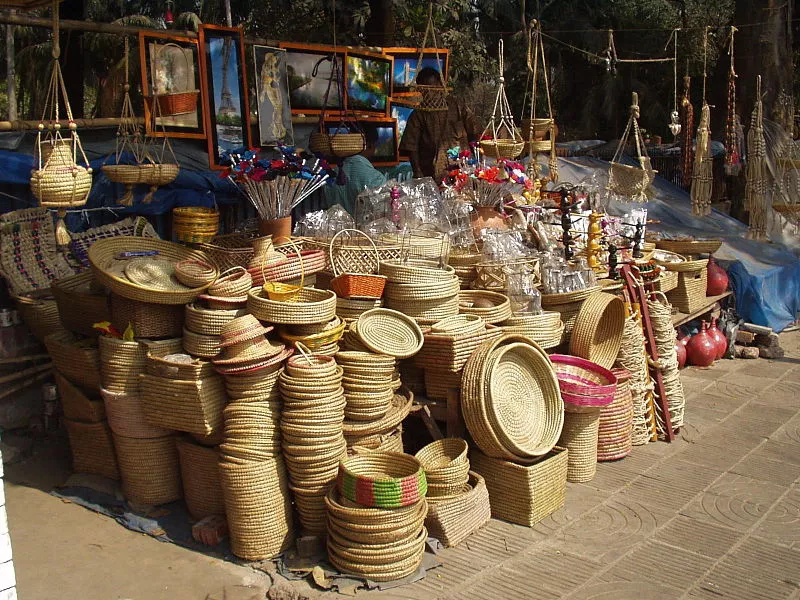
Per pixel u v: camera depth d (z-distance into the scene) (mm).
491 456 4254
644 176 6531
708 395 6453
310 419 3762
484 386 4164
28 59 13188
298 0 13070
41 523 4082
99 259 4242
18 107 13961
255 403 3783
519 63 17141
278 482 3814
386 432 4238
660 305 5680
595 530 4180
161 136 5527
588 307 5082
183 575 3676
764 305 8008
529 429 4406
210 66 5855
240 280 4082
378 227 5133
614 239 6328
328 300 3982
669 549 4008
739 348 7586
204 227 4785
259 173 4496
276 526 3809
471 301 5035
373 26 8938
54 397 4992
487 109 14625
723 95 11672
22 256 5008
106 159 5297
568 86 19250
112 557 3811
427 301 4496
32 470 4648
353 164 6250
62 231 4324
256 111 6301
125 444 4172
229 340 3721
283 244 4527
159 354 4051
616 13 17766
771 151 8578
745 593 3641
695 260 7434
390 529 3559
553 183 7320
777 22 9578
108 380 4117
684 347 7141
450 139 6703
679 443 5434
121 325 4180
